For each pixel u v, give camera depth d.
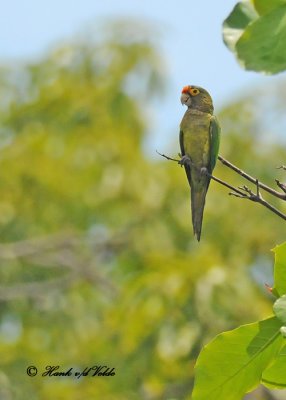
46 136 20.52
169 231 18.14
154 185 18.78
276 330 5.38
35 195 20.33
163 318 13.64
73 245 20.05
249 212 16.81
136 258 18.94
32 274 20.31
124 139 20.05
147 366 13.88
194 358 13.65
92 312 19.25
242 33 4.95
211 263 14.04
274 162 17.80
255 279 16.28
